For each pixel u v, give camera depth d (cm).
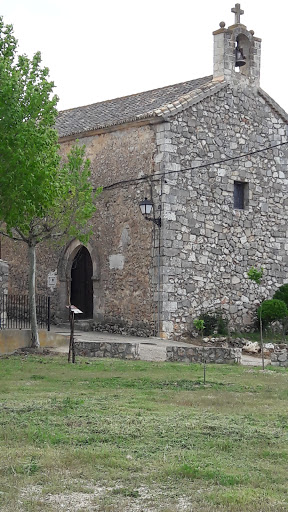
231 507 702
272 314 2395
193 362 1834
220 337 2272
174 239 2253
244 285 2436
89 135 2461
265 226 2509
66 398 1224
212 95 2375
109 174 2397
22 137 1653
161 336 2214
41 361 1730
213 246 2353
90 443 934
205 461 862
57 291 2528
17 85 1683
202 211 2331
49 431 983
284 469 838
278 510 696
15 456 862
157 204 2244
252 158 2483
